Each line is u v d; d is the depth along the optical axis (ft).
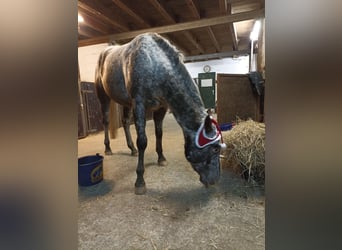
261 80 10.83
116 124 8.89
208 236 3.35
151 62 4.72
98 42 15.08
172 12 13.03
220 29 17.58
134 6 12.06
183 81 4.45
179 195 4.79
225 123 10.24
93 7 10.91
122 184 5.55
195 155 4.20
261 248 3.05
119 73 6.23
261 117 11.11
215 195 4.72
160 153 6.86
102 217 3.99
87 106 13.76
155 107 5.25
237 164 5.63
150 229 3.59
